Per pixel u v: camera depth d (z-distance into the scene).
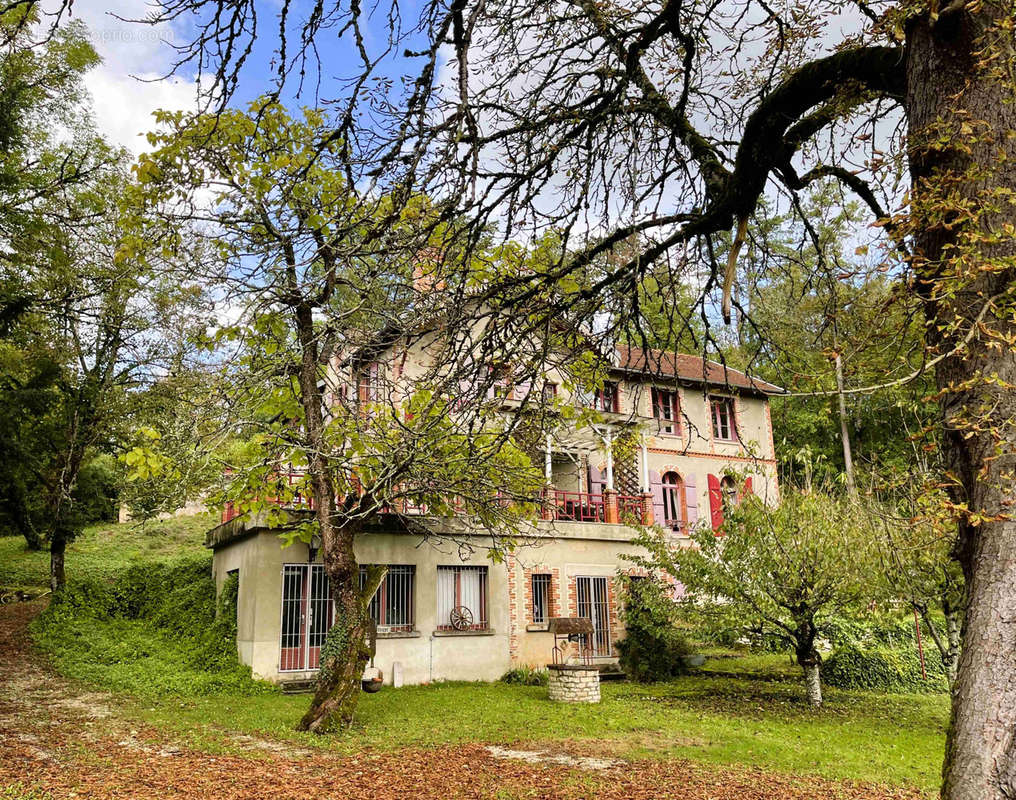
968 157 3.66
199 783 8.03
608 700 15.02
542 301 5.30
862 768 9.98
